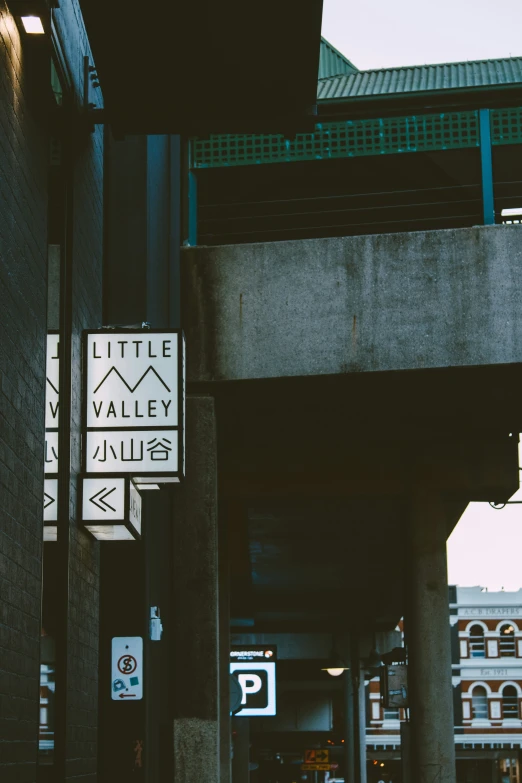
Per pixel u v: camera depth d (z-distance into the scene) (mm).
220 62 7805
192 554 13000
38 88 7520
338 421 15820
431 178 18641
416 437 17078
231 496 17734
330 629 37438
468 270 13000
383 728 67438
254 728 49406
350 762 38000
